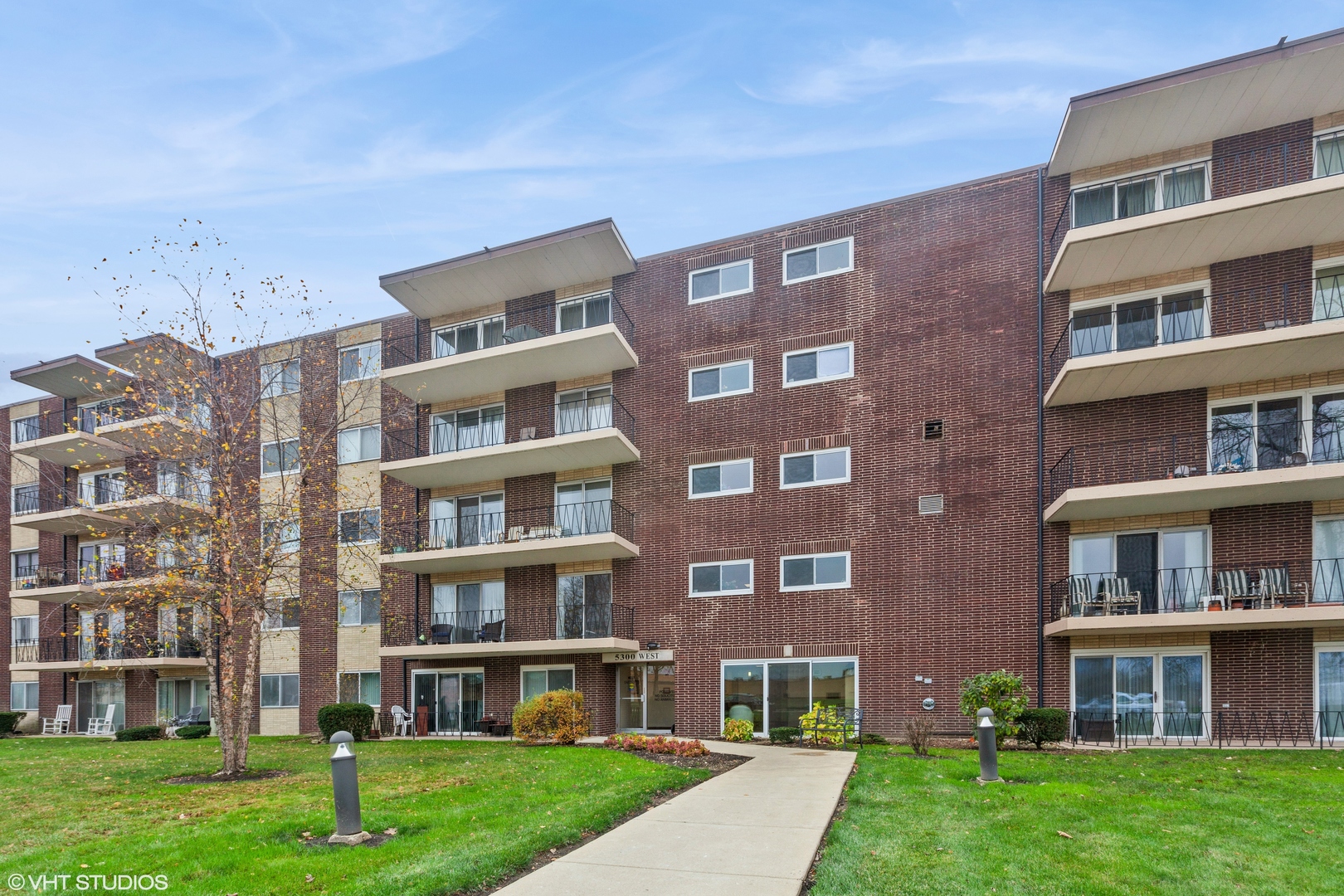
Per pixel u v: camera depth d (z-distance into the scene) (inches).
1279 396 617.0
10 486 1259.8
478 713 878.4
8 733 1114.7
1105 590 613.0
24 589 1135.6
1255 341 565.9
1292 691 579.2
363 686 946.1
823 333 771.4
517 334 911.0
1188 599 618.5
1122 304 670.5
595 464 852.6
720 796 378.0
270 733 976.3
